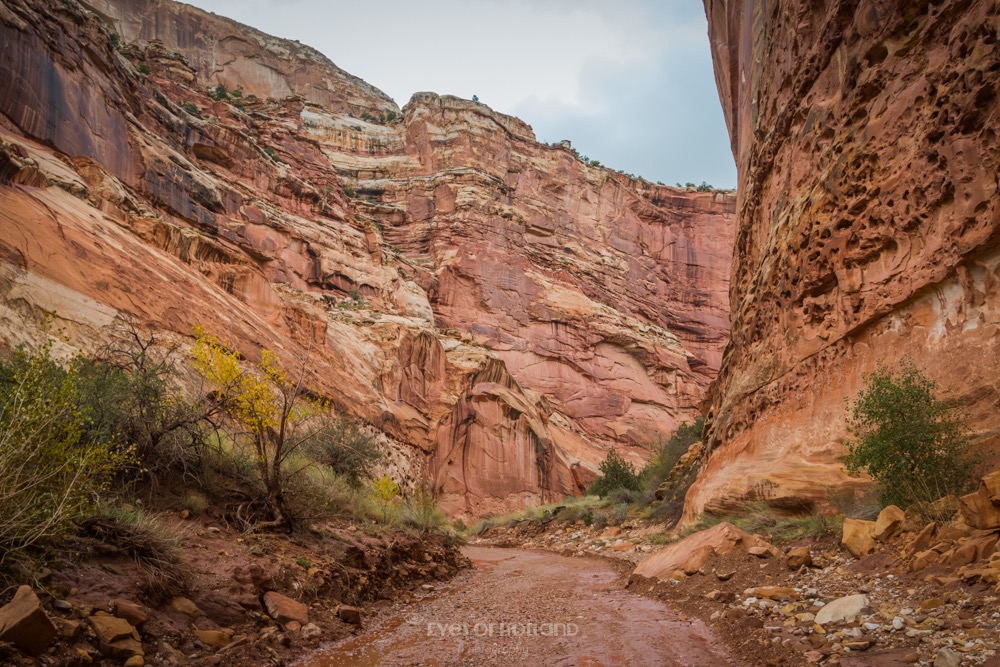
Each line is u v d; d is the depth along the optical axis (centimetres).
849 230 1214
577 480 5200
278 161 5022
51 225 1875
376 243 5228
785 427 1341
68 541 545
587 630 692
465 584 1103
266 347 2625
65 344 1541
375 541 1038
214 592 604
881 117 1170
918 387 837
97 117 2825
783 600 708
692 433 2712
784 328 1440
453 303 6394
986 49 921
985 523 629
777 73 1723
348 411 3084
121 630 464
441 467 4031
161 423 824
